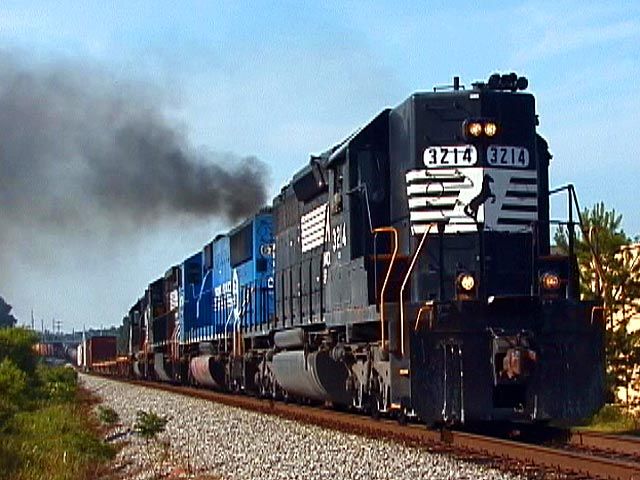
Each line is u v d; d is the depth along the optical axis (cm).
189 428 1689
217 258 3055
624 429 1447
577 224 1293
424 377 1164
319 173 1650
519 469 974
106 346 8281
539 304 1192
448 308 1176
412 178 1333
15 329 3594
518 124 1343
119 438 1636
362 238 1423
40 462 1246
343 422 1496
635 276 1691
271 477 1039
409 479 953
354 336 1423
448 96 1340
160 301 4522
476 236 1303
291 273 1952
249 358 2378
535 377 1178
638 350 1678
